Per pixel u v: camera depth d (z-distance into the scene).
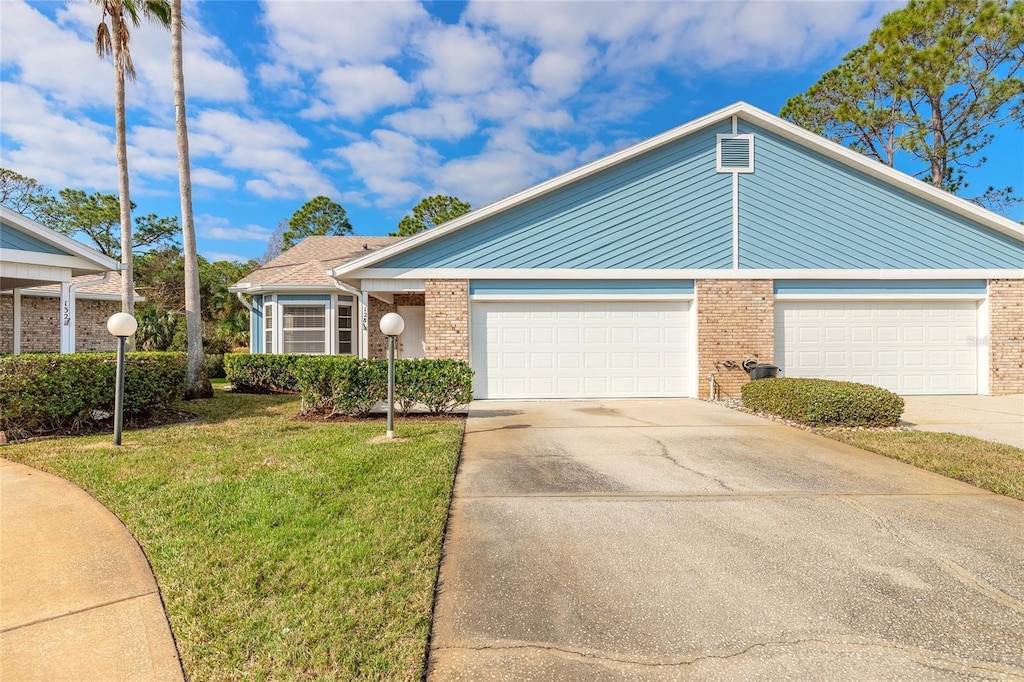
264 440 6.25
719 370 10.40
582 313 10.49
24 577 2.91
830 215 10.52
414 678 2.07
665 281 10.47
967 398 10.23
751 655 2.26
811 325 10.64
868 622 2.51
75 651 2.26
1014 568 3.05
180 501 4.01
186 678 2.09
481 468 5.20
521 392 10.42
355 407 7.95
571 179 10.19
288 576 2.86
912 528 3.63
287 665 2.13
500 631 2.41
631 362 10.55
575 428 7.29
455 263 10.31
